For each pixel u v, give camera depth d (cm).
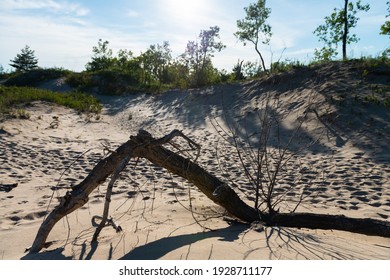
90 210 461
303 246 294
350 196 527
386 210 464
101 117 1580
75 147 959
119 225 378
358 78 1179
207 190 393
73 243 342
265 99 1316
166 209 447
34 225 417
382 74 1162
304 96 1196
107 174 366
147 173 677
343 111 1005
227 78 1936
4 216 447
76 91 2248
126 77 2456
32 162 771
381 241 350
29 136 1055
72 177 658
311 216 377
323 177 628
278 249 282
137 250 295
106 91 2227
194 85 1894
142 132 370
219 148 950
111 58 3753
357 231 356
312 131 962
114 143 1047
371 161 721
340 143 857
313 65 1416
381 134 848
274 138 979
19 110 1327
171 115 1538
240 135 1090
